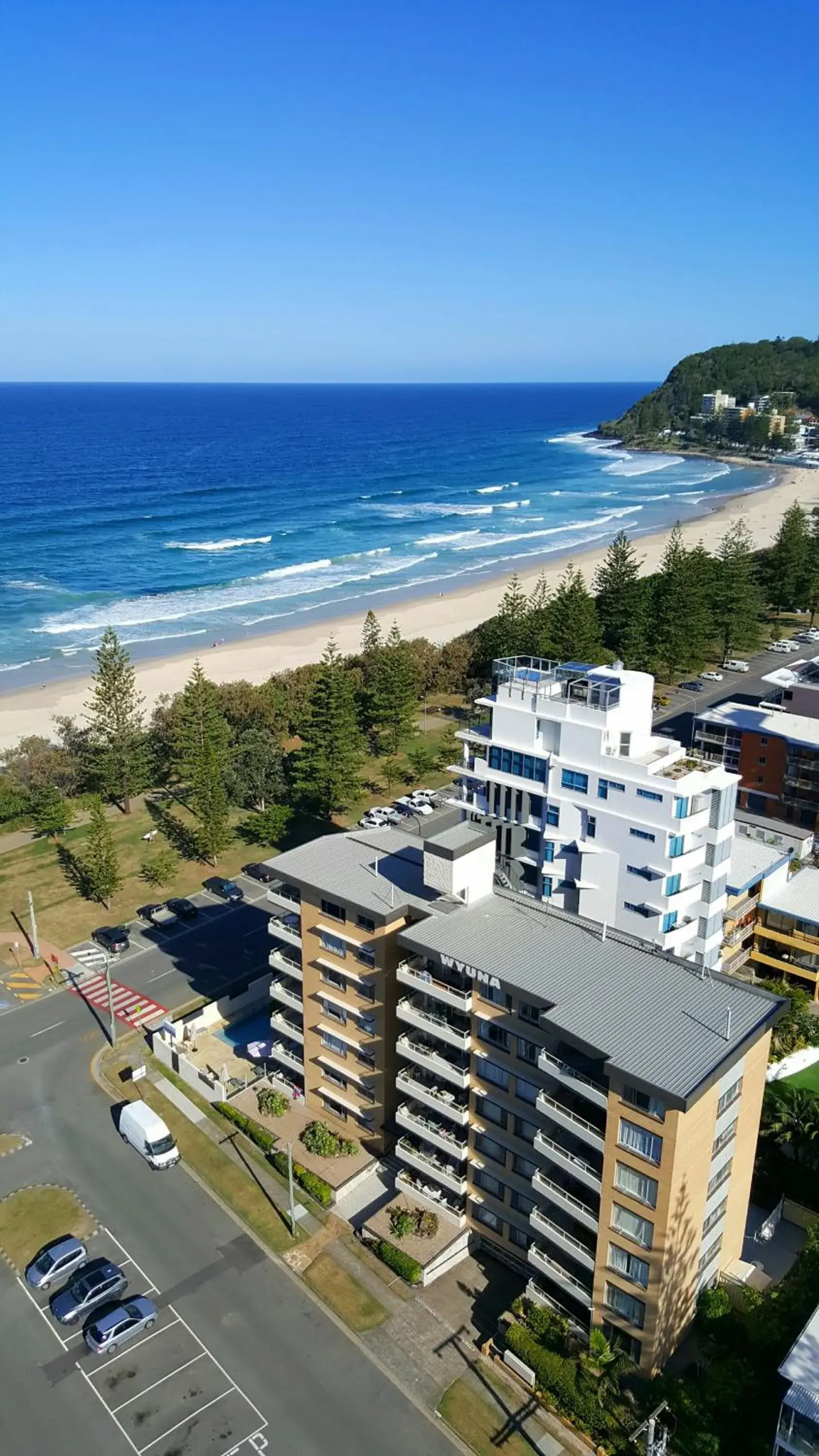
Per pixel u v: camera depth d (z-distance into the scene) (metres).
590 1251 41.69
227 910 81.00
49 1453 39.28
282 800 98.94
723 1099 40.19
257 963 73.69
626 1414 39.22
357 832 60.09
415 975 47.97
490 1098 46.34
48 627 163.62
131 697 109.56
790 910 67.88
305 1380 42.44
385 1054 52.22
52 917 79.94
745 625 139.00
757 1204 50.38
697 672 135.50
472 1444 39.91
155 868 84.12
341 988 53.50
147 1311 44.88
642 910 53.78
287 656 149.62
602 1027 40.38
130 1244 49.31
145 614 172.75
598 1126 41.12
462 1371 42.97
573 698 56.34
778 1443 34.56
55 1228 50.22
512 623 128.62
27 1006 68.81
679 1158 37.59
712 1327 42.56
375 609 178.12
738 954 67.81
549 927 48.31
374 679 113.94
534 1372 41.81
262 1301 46.25
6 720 123.12
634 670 126.75
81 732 104.50
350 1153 54.41
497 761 58.88
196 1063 62.47
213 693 102.00
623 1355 41.09
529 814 57.94
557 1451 39.66
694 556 143.75
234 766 97.12
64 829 95.38
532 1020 43.78
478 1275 47.97
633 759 53.78
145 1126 54.72
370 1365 43.19
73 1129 57.28
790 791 87.88
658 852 52.25
